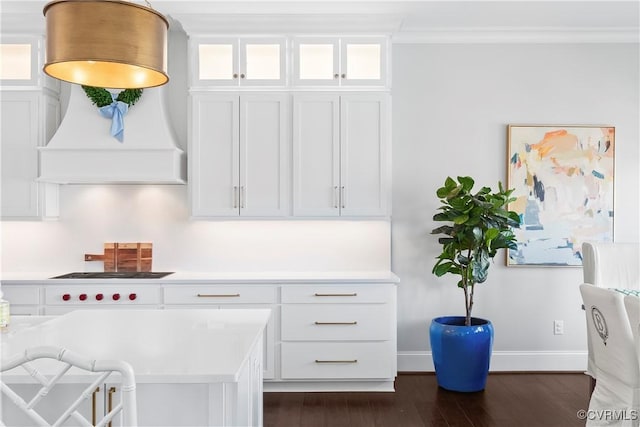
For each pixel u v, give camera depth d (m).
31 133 3.71
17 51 3.80
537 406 3.29
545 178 4.02
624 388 2.39
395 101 4.06
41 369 1.45
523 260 4.02
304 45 3.76
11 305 3.50
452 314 4.05
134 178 3.58
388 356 3.51
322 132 3.71
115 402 1.51
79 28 1.61
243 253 4.03
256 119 3.72
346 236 4.03
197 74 3.71
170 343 1.73
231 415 1.49
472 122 4.05
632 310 2.19
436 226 4.05
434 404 3.32
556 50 4.04
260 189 3.72
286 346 3.51
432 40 4.05
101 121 3.61
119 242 4.02
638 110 4.05
